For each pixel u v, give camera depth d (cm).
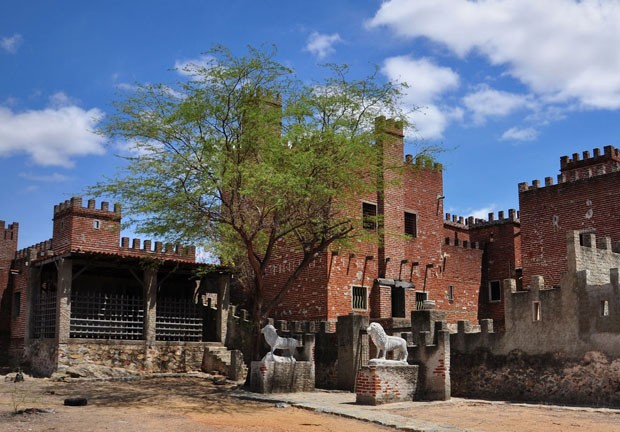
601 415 1920
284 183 2277
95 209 4047
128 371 2853
